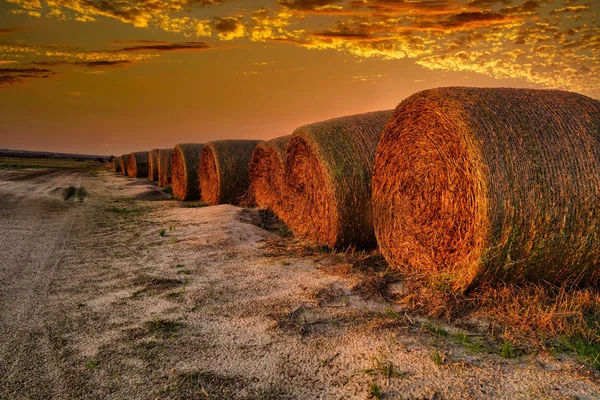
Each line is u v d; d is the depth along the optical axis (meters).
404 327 3.87
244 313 4.43
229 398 2.96
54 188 19.75
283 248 7.14
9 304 4.95
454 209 4.71
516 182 4.06
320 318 4.22
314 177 7.31
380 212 6.29
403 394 2.85
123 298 5.07
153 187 21.83
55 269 6.43
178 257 6.88
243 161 12.83
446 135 4.79
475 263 4.20
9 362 3.59
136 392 3.08
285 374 3.23
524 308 3.95
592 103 4.69
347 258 6.32
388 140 6.01
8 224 10.15
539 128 4.29
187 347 3.74
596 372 2.99
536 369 3.06
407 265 5.68
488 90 4.85
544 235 4.09
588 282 4.43
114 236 8.91
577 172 4.13
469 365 3.15
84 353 3.70
